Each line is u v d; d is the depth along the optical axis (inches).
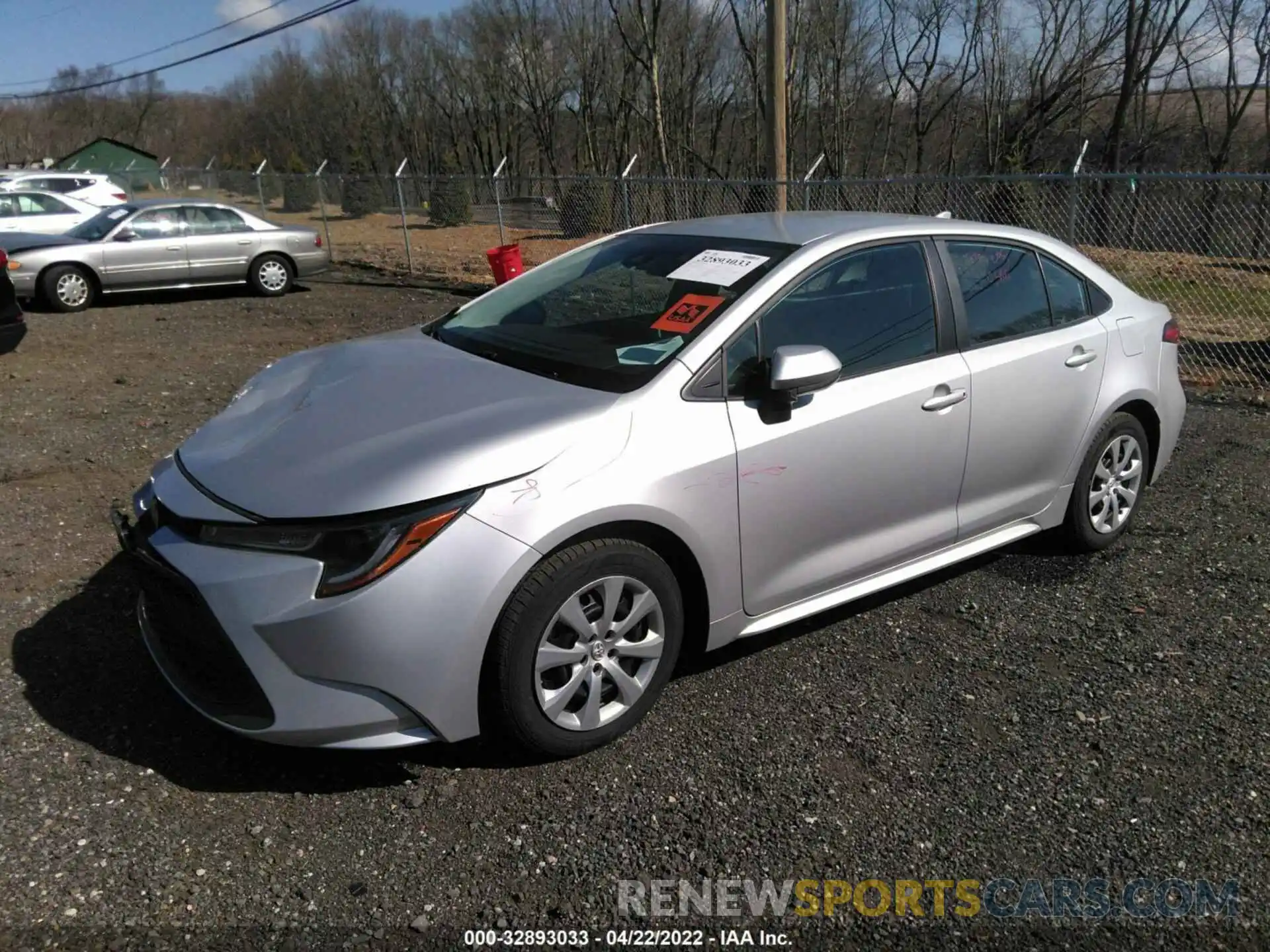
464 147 2581.2
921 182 344.2
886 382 139.3
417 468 108.0
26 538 187.5
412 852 105.0
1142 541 187.3
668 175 1184.2
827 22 1462.8
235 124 3164.4
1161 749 122.3
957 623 155.8
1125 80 1232.2
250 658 105.5
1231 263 585.3
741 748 123.0
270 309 503.2
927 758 121.0
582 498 111.8
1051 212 508.1
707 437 122.3
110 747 121.7
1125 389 171.9
